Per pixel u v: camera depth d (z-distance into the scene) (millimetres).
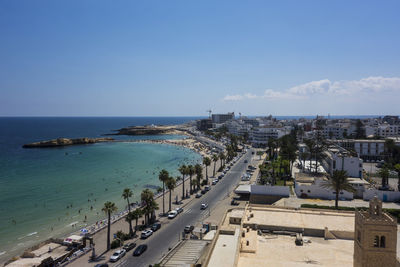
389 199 82812
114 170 167750
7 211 97250
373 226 31766
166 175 94000
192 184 114875
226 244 43000
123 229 79250
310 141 143750
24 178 145250
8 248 70250
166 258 50938
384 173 95438
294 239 45406
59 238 73938
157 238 71500
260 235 47062
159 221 83625
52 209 99375
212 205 97250
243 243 43094
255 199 92562
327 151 137625
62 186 130375
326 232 45719
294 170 134125
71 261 61188
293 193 95000
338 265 37188
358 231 33875
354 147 166875
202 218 84188
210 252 39812
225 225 53031
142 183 137250
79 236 71125
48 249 66438
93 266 58594
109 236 68688
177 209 90125
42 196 114750
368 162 161125
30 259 61062
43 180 141500
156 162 196375
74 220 89000
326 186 87438
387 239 31469
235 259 36469
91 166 179875
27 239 75375
